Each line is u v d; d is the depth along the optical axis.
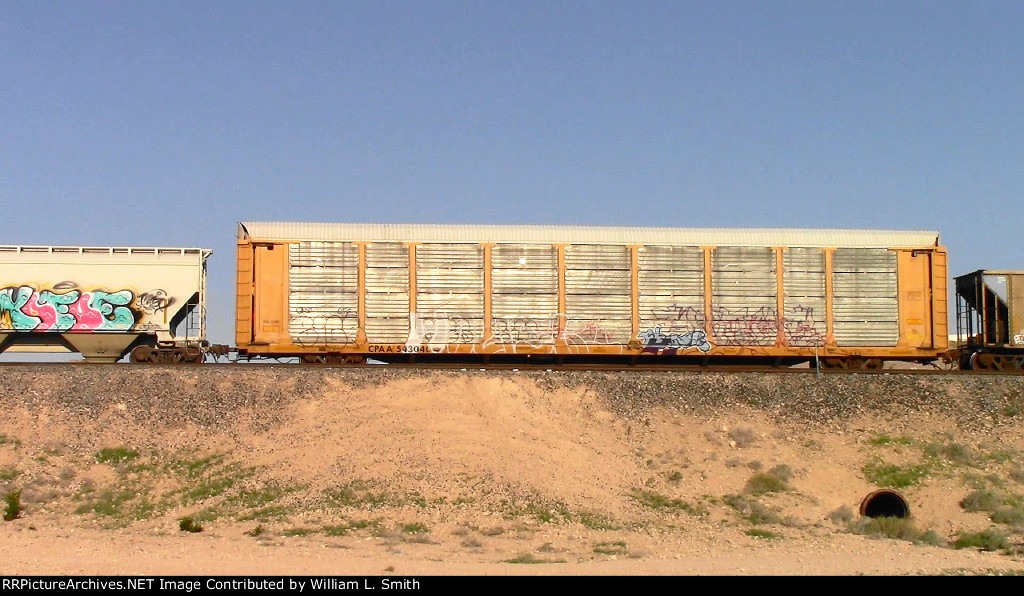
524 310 33.25
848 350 34.12
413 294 33.06
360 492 23.25
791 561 18.34
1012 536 21.69
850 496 24.83
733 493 24.53
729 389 29.45
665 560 18.53
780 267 34.09
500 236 33.47
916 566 17.77
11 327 33.78
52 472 24.61
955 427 28.08
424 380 29.09
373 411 27.31
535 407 28.30
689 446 26.91
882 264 34.53
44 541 19.75
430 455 24.98
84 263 34.31
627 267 33.62
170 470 24.80
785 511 23.59
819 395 29.27
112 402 27.56
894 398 29.30
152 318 34.34
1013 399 29.19
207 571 15.91
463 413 27.36
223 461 25.09
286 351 32.78
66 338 34.25
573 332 33.34
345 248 33.03
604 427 27.75
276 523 21.62
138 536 20.50
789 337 33.94
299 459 24.88
